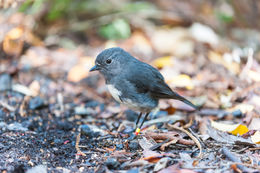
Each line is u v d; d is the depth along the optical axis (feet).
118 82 27.55
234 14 51.80
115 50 27.89
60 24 49.39
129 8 49.90
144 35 48.83
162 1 52.19
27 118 30.99
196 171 21.20
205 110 32.78
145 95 27.76
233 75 39.42
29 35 44.37
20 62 40.75
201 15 51.08
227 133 26.94
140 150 25.23
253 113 30.17
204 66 41.55
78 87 37.99
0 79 36.68
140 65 28.14
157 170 21.42
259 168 21.47
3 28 41.63
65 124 30.17
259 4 52.65
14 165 22.40
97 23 50.14
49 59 42.55
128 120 32.09
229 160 22.79
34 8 43.65
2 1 39.63
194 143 25.40
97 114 33.27
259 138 25.45
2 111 31.55
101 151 25.34
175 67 40.57
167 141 25.52
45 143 26.40
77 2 49.34
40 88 36.91
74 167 22.90
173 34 48.03
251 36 49.67
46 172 21.88
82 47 47.19
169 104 33.30
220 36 49.16
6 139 26.09
